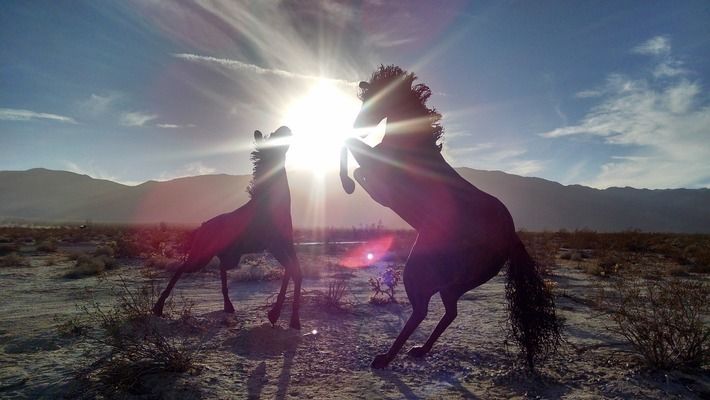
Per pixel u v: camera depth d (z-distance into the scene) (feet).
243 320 33.42
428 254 23.75
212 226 32.53
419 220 24.29
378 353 26.96
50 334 29.19
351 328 32.65
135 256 92.07
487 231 22.94
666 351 24.36
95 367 22.80
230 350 26.66
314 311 36.94
